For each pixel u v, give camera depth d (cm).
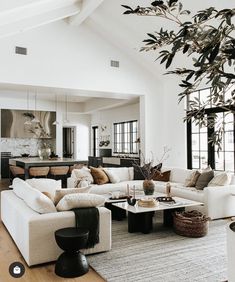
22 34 671
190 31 142
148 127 843
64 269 293
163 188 623
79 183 602
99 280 286
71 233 300
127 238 417
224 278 288
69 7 635
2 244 387
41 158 961
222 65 143
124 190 610
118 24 704
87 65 751
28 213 338
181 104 797
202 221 420
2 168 1117
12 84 668
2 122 1134
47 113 1227
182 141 802
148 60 790
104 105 1135
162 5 150
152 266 317
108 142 1273
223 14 132
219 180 542
